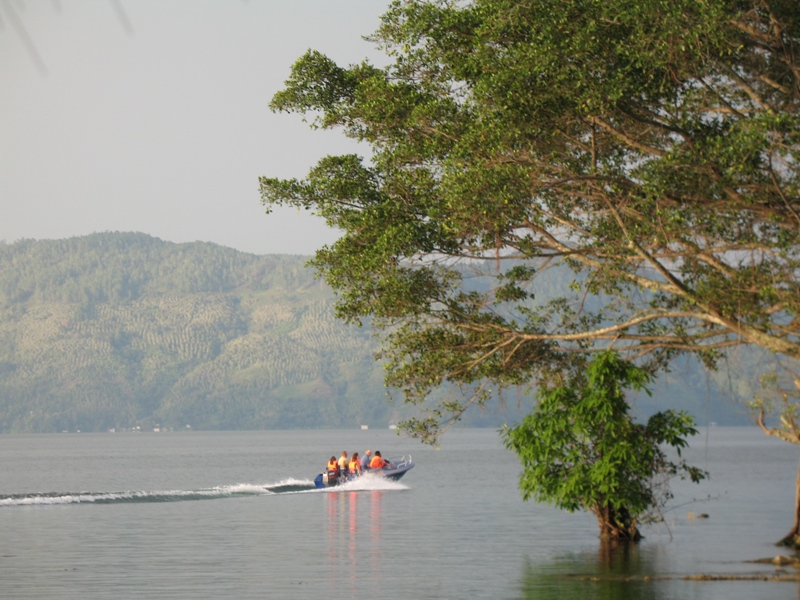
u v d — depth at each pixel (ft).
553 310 233.14
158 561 222.28
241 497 431.02
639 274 210.79
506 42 199.93
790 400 208.13
